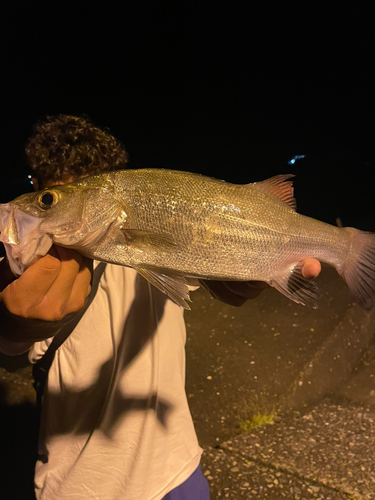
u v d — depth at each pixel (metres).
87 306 0.88
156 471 0.85
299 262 0.85
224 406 1.58
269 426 1.51
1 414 1.58
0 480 1.33
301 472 1.29
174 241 0.75
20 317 0.61
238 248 0.78
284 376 1.68
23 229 0.66
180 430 0.88
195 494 0.89
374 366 1.88
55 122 0.85
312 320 1.94
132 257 0.73
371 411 1.58
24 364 1.82
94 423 0.87
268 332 1.90
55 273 0.62
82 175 0.84
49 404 0.89
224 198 0.79
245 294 0.87
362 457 1.34
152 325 0.88
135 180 0.74
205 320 2.01
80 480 0.84
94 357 0.87
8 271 0.68
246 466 1.34
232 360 1.76
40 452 0.91
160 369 0.87
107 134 0.89
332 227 0.90
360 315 1.98
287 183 0.86
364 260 0.92
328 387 1.76
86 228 0.70
